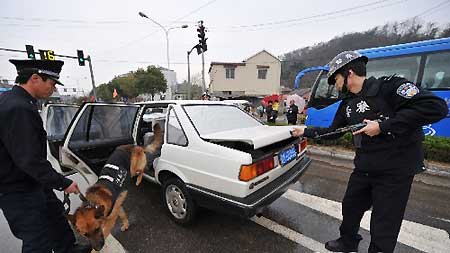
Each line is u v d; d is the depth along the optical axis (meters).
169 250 2.41
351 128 1.83
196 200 2.54
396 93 1.60
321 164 5.26
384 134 1.63
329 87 6.48
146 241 2.57
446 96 4.96
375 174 1.81
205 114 3.07
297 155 2.89
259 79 30.72
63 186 1.87
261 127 3.09
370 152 1.80
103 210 2.12
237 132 2.63
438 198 3.46
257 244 2.47
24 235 1.84
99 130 3.35
